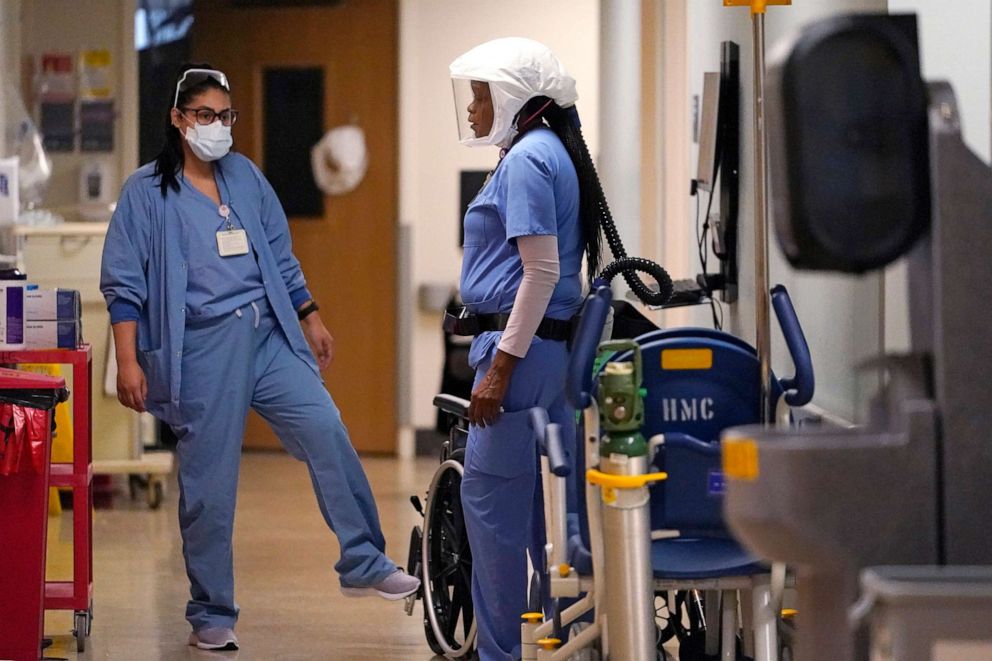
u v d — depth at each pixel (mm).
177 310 7887
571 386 4848
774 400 5223
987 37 4672
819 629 3850
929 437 3812
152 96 15742
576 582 5246
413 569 8250
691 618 6668
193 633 8070
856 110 3740
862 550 3781
